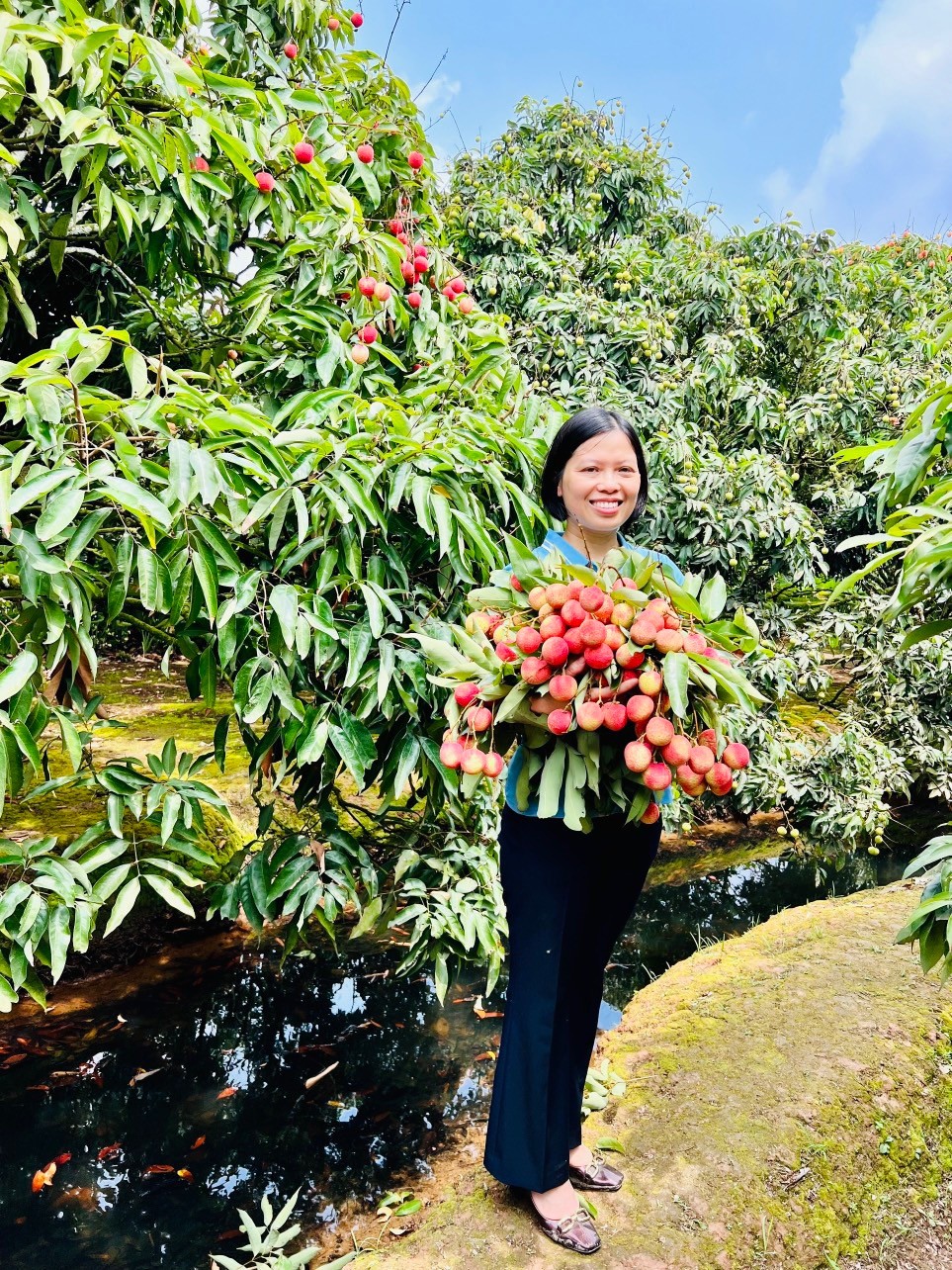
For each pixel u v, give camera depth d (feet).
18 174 6.17
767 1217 4.97
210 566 4.62
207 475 4.29
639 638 3.67
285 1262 4.84
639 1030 7.17
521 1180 4.59
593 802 4.17
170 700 16.72
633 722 3.91
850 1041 6.54
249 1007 8.65
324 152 6.63
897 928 8.57
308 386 6.50
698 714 3.90
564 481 4.68
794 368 18.06
